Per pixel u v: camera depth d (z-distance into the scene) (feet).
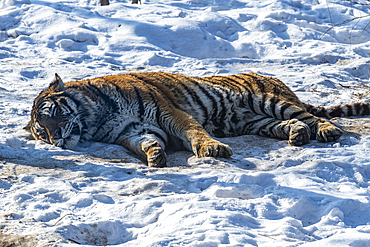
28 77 55.47
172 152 31.91
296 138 31.45
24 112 39.81
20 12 83.71
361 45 83.41
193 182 23.39
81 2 102.89
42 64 61.52
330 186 23.07
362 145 30.78
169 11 92.68
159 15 89.30
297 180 23.34
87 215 19.48
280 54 77.82
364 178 24.88
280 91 36.32
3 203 20.31
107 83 33.04
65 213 19.31
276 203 20.57
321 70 64.95
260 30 89.81
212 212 18.58
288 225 17.71
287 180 23.53
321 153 28.50
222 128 36.11
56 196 21.29
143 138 30.22
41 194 21.21
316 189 21.88
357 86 55.57
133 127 31.86
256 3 108.99
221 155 28.58
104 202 20.71
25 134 33.32
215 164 27.45
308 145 31.65
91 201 20.57
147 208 19.58
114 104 32.07
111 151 30.19
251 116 36.47
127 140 31.27
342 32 89.56
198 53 77.46
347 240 16.06
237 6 109.60
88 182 23.49
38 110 31.01
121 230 18.22
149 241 16.49
